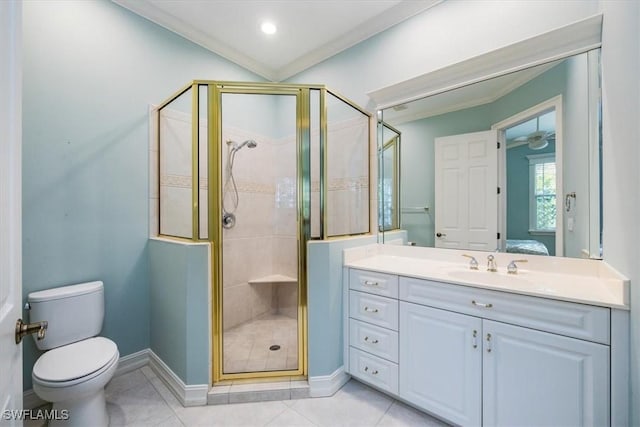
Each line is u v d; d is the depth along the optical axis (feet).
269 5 7.03
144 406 5.61
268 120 7.83
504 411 4.31
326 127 6.72
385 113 7.59
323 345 5.99
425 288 5.13
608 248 4.41
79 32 6.10
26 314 5.34
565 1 5.15
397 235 7.41
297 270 6.61
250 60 9.34
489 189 6.09
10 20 2.42
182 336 5.86
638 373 3.22
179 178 6.79
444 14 6.57
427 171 6.93
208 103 6.27
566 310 3.84
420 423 5.14
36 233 5.57
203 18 7.48
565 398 3.84
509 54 5.57
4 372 2.24
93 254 6.34
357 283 6.14
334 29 7.90
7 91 2.36
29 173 5.49
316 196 6.54
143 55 7.13
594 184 4.80
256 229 8.30
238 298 7.94
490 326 4.44
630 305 3.43
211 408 5.55
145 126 7.18
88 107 6.24
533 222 5.54
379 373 5.74
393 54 7.39
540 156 5.45
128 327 6.89
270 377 6.15
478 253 6.21
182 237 6.61
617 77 3.91
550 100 5.28
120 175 6.76
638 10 3.17
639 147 3.22
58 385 4.26
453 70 6.23
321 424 5.13
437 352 4.98
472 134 6.27
